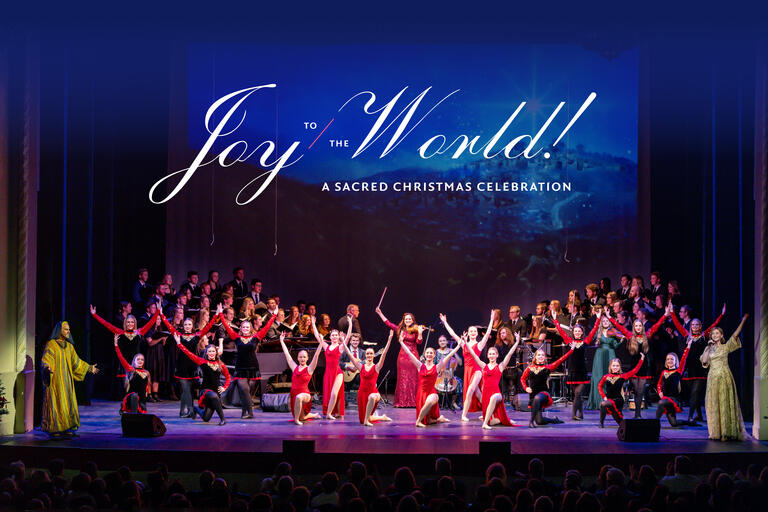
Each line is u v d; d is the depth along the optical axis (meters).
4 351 10.36
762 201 10.30
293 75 14.87
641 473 7.04
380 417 11.11
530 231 14.71
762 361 10.09
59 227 12.84
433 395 10.73
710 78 13.89
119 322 12.99
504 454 8.88
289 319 13.08
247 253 15.00
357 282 14.95
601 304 12.91
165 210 14.55
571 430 10.46
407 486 6.93
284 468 7.30
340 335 11.80
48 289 12.23
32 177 10.80
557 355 12.79
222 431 10.28
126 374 10.80
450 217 14.79
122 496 6.46
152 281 14.37
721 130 12.28
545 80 14.68
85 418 11.34
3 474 7.06
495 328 13.04
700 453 9.05
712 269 12.96
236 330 12.23
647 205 14.48
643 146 14.52
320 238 15.02
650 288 14.41
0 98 10.43
